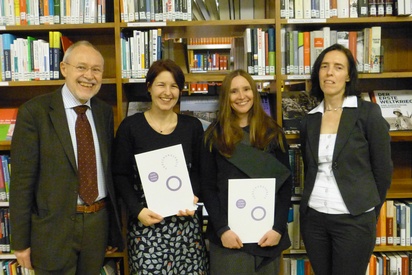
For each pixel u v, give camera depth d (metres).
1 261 2.19
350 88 1.71
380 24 2.20
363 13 2.04
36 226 1.54
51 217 1.53
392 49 2.40
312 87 1.85
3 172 2.12
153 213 1.62
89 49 1.61
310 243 1.75
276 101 2.09
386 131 1.61
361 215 1.61
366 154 1.63
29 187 1.54
